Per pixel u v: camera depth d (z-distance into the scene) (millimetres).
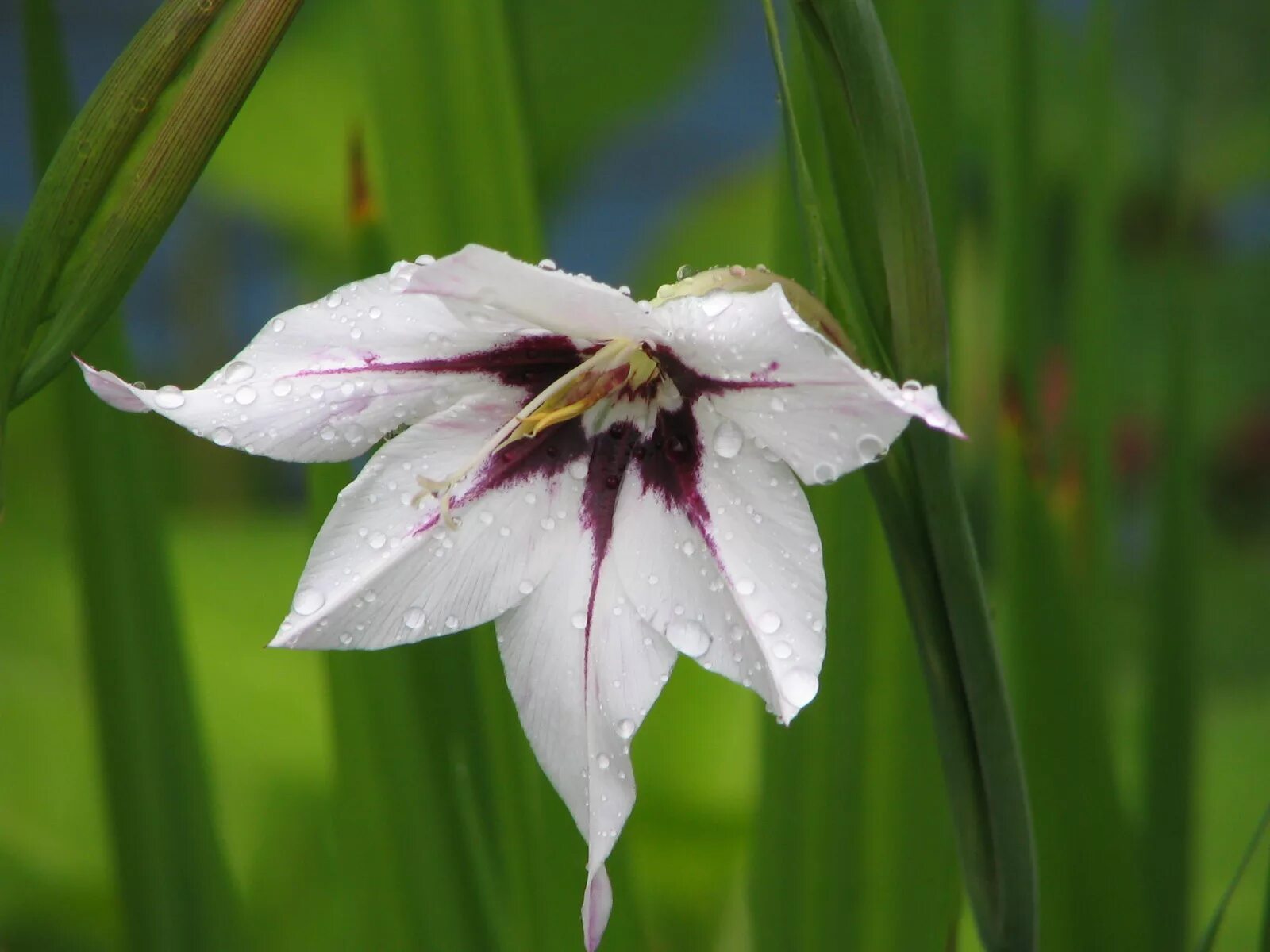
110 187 442
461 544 454
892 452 452
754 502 444
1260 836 474
